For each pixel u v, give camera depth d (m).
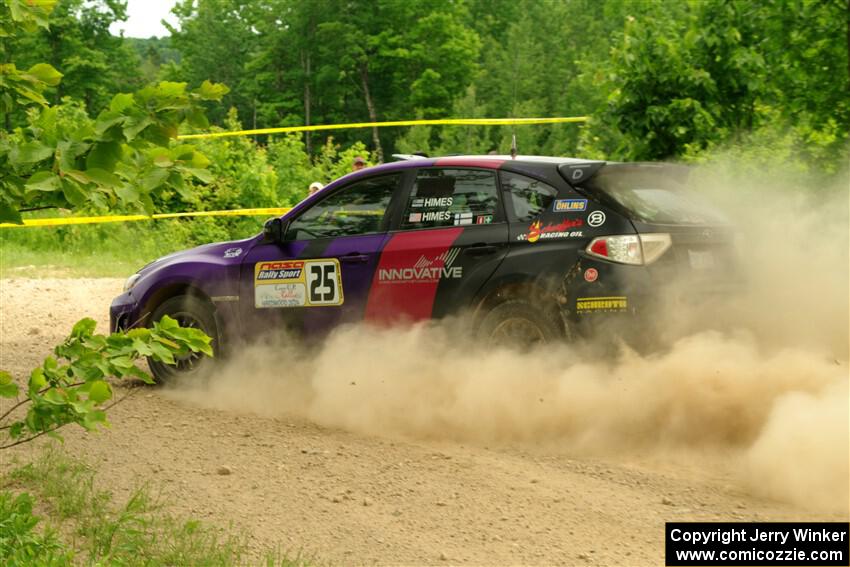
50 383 12.02
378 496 17.23
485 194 22.39
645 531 15.41
